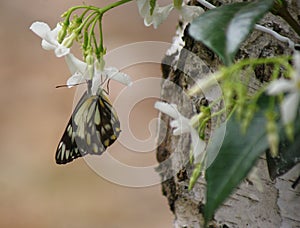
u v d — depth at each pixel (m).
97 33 1.38
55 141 1.53
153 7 0.54
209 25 0.45
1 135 1.54
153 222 1.33
